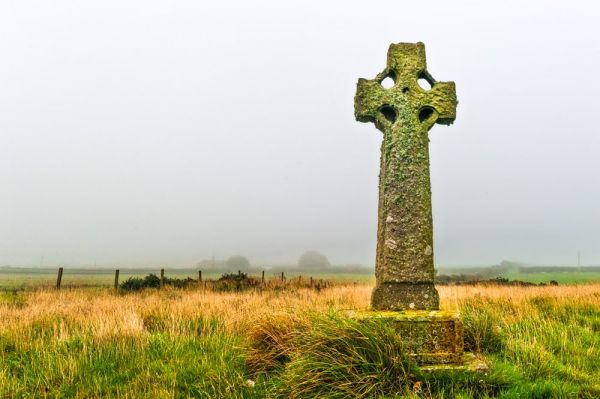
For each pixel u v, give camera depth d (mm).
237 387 5281
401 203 6055
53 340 7258
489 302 12062
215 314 9852
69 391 5348
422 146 6238
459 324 5297
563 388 4797
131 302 13273
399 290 5840
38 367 6137
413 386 4617
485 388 4766
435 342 5246
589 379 5477
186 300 13820
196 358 6391
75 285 30719
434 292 5863
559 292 16109
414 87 6465
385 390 4590
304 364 4820
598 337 7793
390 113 6656
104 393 5281
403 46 6656
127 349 6809
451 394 4559
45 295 17562
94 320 9031
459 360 5203
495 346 6426
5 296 17734
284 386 4918
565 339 7148
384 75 6605
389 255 5953
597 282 25656
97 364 6223
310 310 6113
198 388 5270
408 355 4941
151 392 5129
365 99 6523
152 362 6266
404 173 6133
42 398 5188
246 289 21422
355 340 4941
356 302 13273
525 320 8695
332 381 4660
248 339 6309
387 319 5301
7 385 5406
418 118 6379
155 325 9156
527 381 5062
